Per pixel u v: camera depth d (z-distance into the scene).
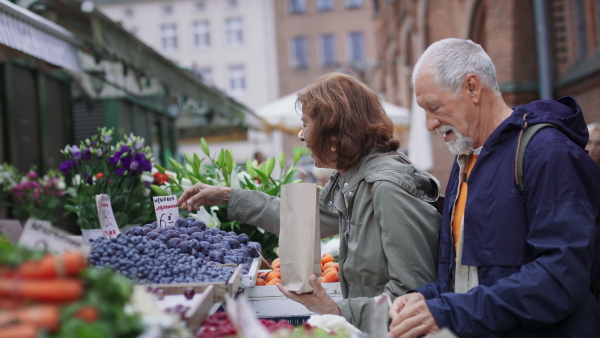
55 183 5.22
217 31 34.12
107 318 1.09
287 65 35.12
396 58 20.52
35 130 6.57
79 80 7.76
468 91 1.95
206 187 2.72
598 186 1.79
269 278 2.64
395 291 1.99
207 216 3.19
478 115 1.97
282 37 35.28
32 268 1.07
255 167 3.47
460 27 10.98
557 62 9.26
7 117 5.95
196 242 2.21
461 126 1.97
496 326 1.73
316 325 1.79
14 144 6.02
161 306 1.53
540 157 1.77
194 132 14.42
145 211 3.36
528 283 1.70
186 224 2.50
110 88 8.29
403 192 2.05
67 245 1.51
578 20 9.16
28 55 4.19
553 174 1.74
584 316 1.83
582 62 8.90
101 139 3.29
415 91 2.04
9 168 5.21
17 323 1.02
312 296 2.01
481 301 1.75
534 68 8.68
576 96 8.91
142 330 1.12
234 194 2.68
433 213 2.11
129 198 3.27
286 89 35.06
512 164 1.84
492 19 8.79
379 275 2.08
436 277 2.11
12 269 1.10
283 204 2.09
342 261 2.24
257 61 33.97
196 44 34.31
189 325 1.39
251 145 30.25
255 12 33.97
